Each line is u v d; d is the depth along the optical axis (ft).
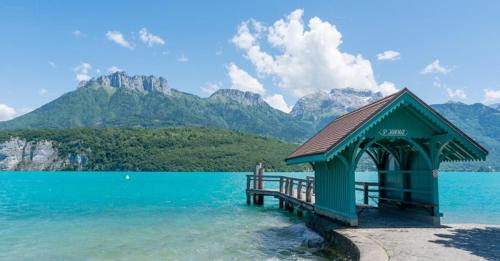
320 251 44.62
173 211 92.73
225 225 69.36
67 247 51.06
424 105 44.80
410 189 51.83
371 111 46.42
